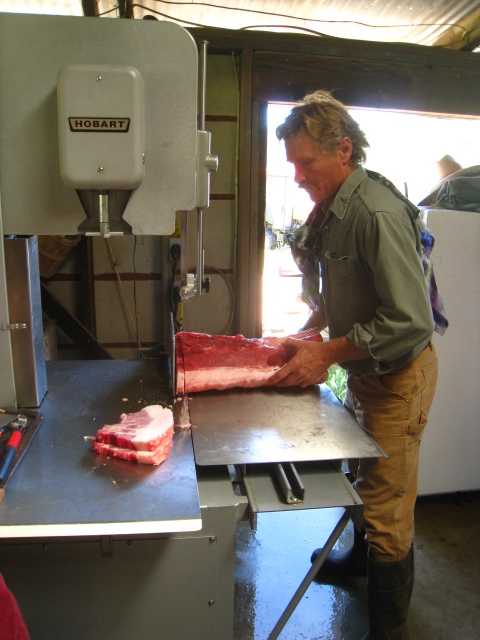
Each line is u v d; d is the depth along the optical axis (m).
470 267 2.28
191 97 1.16
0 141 1.15
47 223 1.20
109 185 1.11
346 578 2.10
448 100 2.95
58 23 1.11
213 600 1.16
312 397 1.57
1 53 1.11
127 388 1.58
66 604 1.13
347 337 1.48
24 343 1.36
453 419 2.42
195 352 1.63
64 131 1.07
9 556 1.08
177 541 1.11
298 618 1.91
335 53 2.80
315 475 1.26
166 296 2.98
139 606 1.15
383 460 1.59
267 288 3.92
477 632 1.86
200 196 1.23
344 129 1.50
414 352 1.52
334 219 1.54
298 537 2.33
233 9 2.74
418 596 2.02
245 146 2.84
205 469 1.25
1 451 1.13
